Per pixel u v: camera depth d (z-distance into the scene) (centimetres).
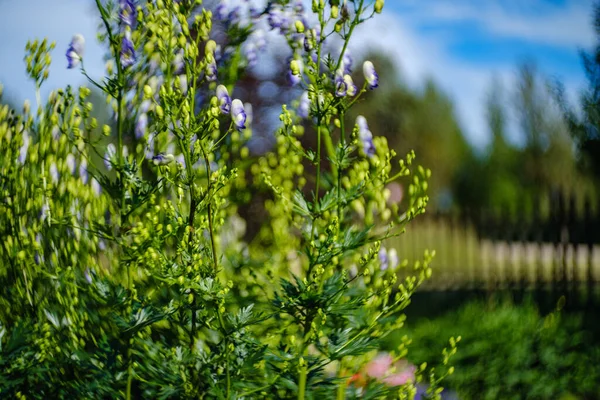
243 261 376
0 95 367
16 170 347
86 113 299
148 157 320
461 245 1220
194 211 273
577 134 1476
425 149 3500
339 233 292
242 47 370
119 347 306
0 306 350
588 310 909
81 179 338
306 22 342
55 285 320
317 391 275
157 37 305
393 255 345
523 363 637
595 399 623
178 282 259
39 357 303
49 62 334
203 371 278
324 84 293
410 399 305
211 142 272
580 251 1830
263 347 271
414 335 672
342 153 293
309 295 266
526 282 1077
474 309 763
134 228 269
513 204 3106
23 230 342
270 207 419
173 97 272
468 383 620
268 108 775
